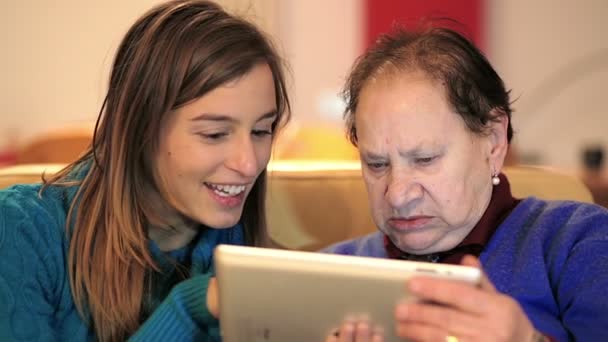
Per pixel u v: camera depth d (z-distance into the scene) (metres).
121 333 1.03
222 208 1.02
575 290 0.92
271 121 1.03
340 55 3.75
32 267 0.99
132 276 1.04
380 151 0.96
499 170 1.03
